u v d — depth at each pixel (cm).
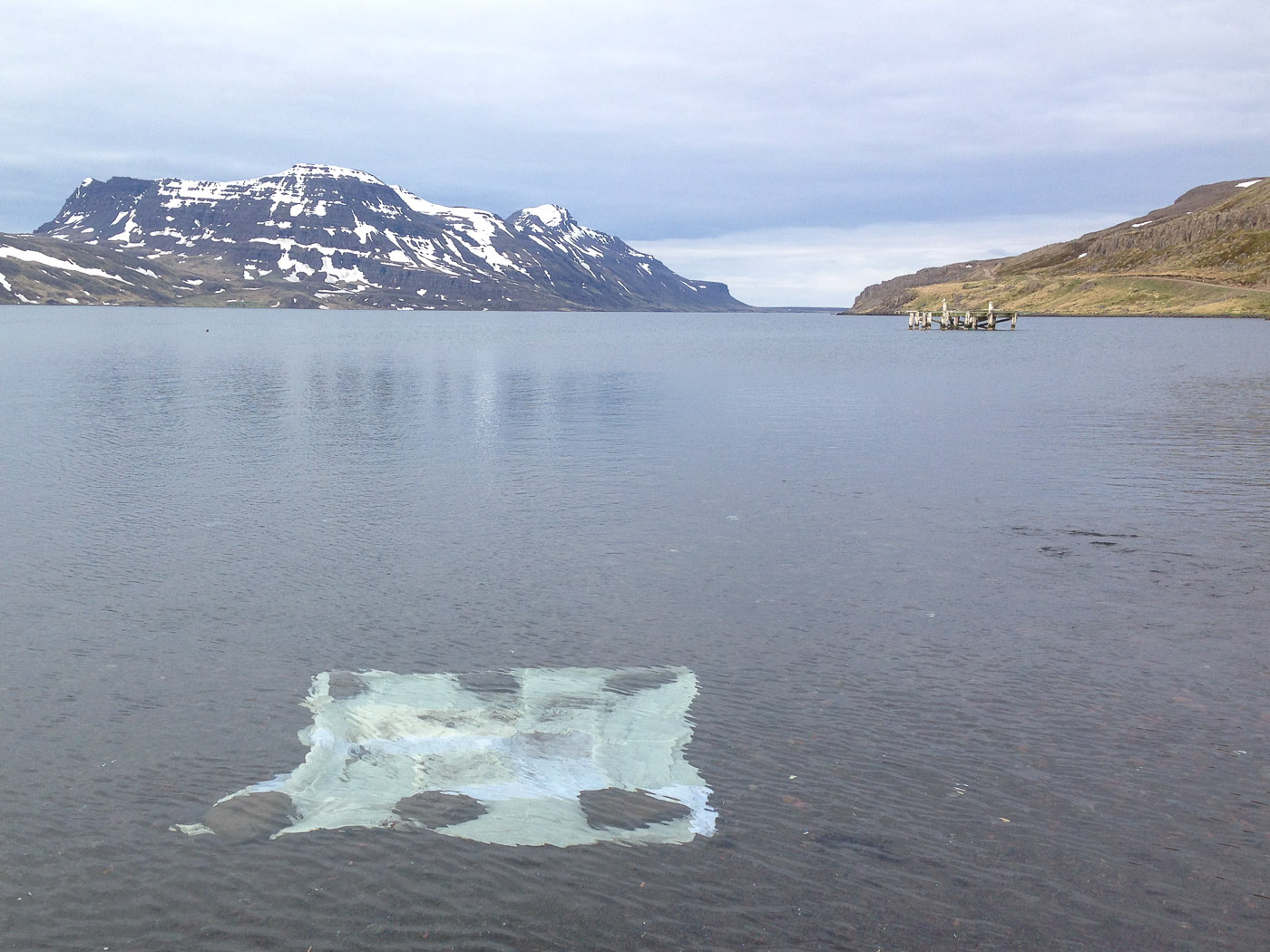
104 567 2114
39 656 1612
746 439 4009
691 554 2241
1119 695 1479
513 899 1005
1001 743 1330
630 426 4419
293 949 932
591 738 1345
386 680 1529
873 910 989
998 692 1491
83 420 4506
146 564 2136
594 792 1205
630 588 1989
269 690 1491
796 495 2877
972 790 1209
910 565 2162
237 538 2362
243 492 2883
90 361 9019
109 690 1485
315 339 15588
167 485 2980
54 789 1201
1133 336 14888
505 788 1216
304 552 2239
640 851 1085
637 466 3353
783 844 1098
